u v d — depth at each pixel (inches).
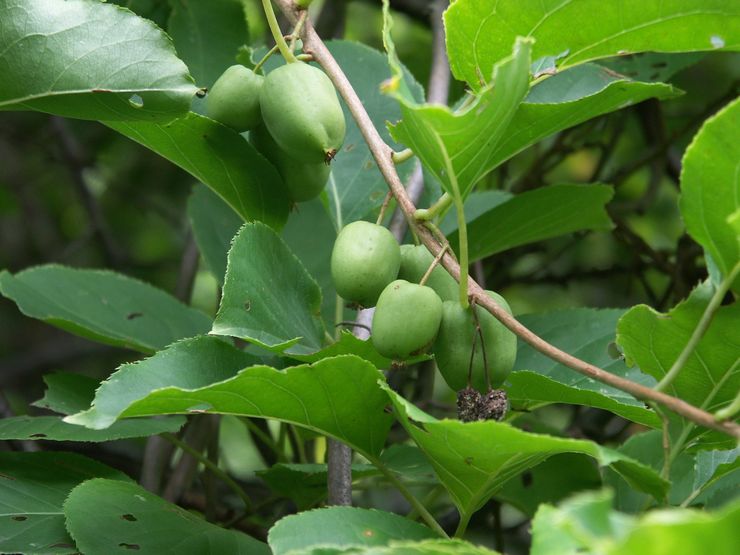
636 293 39.3
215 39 29.6
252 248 23.5
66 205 48.6
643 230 42.0
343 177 27.4
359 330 25.9
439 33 30.3
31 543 23.5
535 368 26.5
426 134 21.8
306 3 23.9
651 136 35.1
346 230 22.9
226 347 23.1
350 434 23.1
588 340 26.7
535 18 22.9
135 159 44.1
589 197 27.6
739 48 23.3
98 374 43.1
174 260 44.0
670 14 22.9
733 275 21.5
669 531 18.2
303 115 23.5
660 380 22.8
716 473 23.3
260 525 30.0
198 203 29.8
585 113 23.8
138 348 28.0
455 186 22.0
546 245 36.9
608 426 33.7
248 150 24.8
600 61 30.5
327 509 21.5
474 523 32.0
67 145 42.4
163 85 23.7
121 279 29.0
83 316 28.2
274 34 23.8
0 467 24.8
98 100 23.9
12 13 23.4
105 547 23.0
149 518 23.5
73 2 23.5
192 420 29.9
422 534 21.7
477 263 30.3
